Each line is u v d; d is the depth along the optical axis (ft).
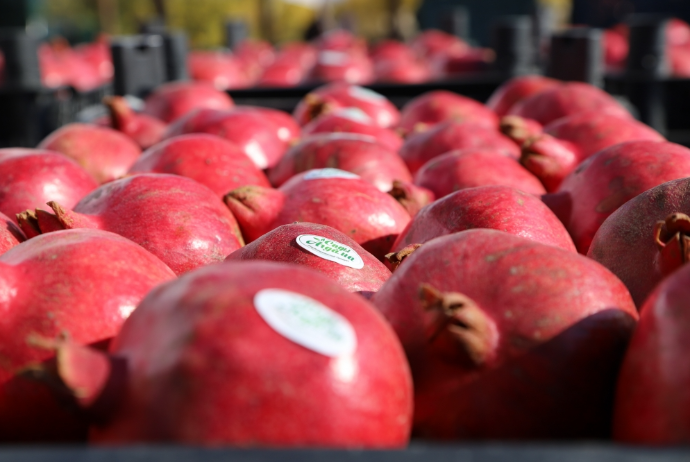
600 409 3.32
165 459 2.26
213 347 2.78
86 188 6.50
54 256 3.74
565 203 6.16
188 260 5.24
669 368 2.84
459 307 3.31
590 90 10.16
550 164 7.27
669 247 3.81
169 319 2.95
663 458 2.15
